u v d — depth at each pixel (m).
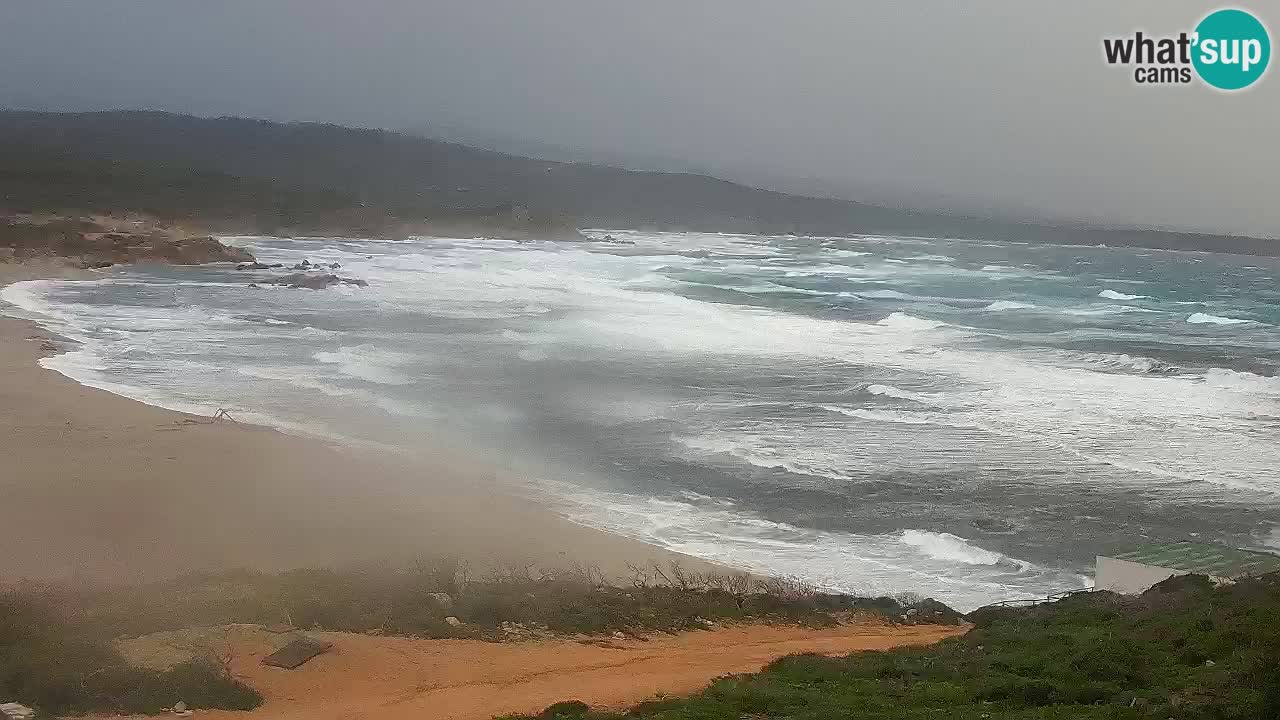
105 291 65.88
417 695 13.27
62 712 11.97
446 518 24.39
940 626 18.83
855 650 16.34
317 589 17.55
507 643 15.88
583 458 30.78
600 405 37.72
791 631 18.00
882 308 73.19
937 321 66.81
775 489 28.30
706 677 14.47
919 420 36.31
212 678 13.03
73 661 13.08
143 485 25.33
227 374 40.75
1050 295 90.00
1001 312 74.38
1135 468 30.83
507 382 41.34
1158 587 19.06
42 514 22.72
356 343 49.41
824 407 38.06
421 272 88.12
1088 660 13.73
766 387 41.69
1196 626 15.19
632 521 25.33
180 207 125.31
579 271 95.44
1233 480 29.83
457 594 18.06
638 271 99.00
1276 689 11.14
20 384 36.41
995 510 26.95
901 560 23.44
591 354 48.44
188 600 16.44
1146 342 58.94
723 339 54.25
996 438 34.03
